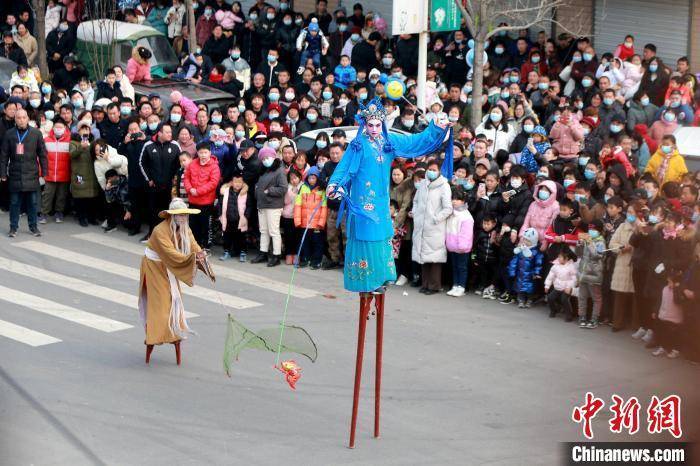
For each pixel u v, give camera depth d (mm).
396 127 25484
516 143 23938
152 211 23938
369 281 13742
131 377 16297
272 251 22578
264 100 28531
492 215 20516
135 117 23938
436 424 14852
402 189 21438
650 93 26953
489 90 27578
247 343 15008
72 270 21703
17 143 23406
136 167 23703
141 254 23094
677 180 21375
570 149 23250
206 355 17344
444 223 20594
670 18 30141
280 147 23031
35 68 30562
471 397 15859
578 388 16250
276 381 16344
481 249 20625
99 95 27891
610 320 19125
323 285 21375
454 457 13789
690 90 26406
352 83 29172
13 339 17734
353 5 36062
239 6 34969
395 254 21484
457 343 18141
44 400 15297
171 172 23438
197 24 35656
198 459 13578
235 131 24234
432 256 20625
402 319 19359
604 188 20312
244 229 22547
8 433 14164
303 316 19422
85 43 32469
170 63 32562
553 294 19359
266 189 22203
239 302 20141
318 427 14688
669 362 17359
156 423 14656
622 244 18500
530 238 19672
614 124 23969
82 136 24500
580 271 18797
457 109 24078
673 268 17219
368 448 14039
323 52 31797
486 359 17422
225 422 14773
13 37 34094
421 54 23828
